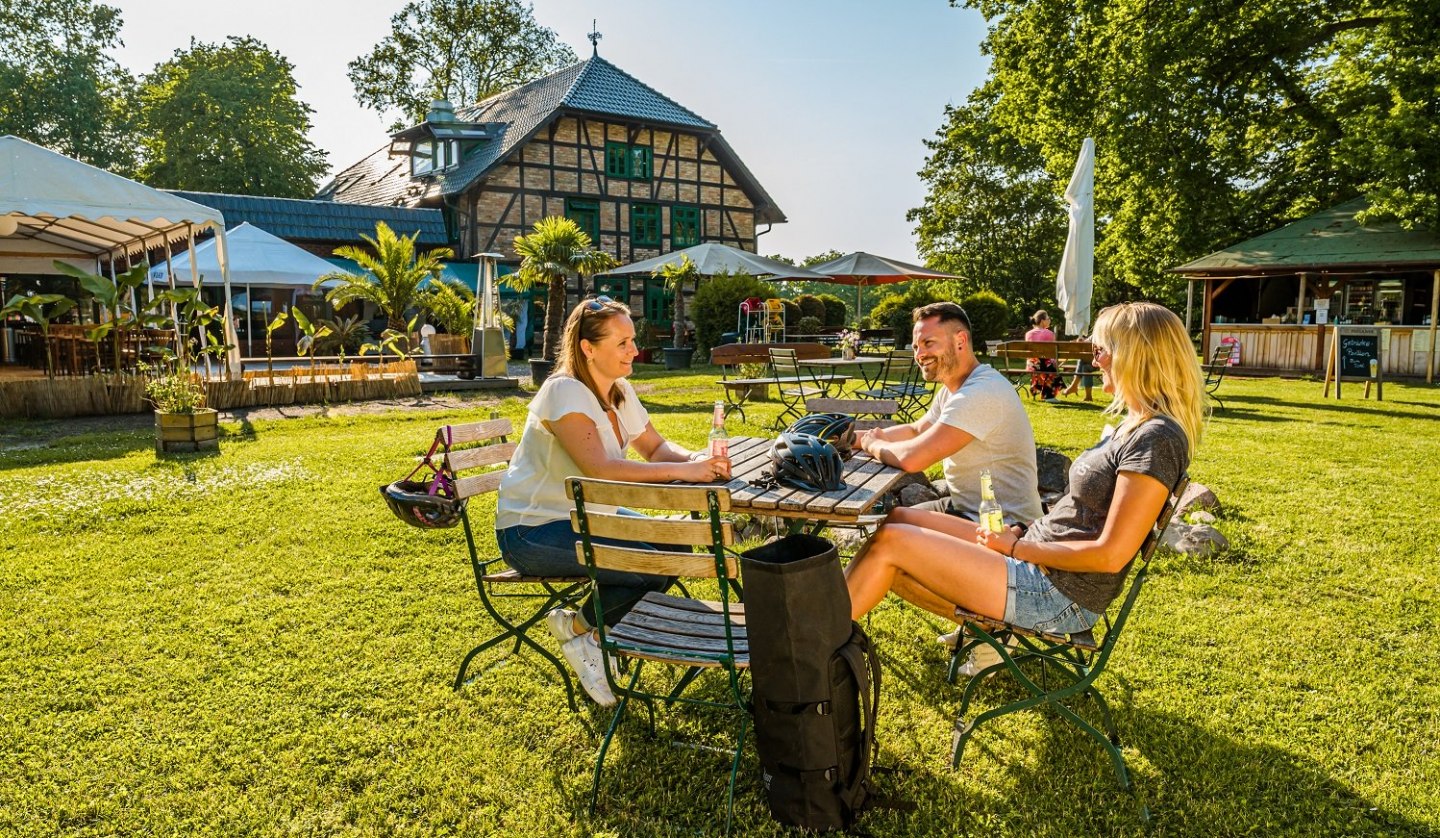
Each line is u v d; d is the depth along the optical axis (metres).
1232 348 15.34
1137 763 2.97
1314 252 20.16
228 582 4.75
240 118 36.97
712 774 2.92
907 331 27.88
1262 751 3.04
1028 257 38.56
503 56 41.59
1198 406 2.81
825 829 2.59
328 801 2.78
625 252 30.62
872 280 25.44
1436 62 17.73
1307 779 2.87
